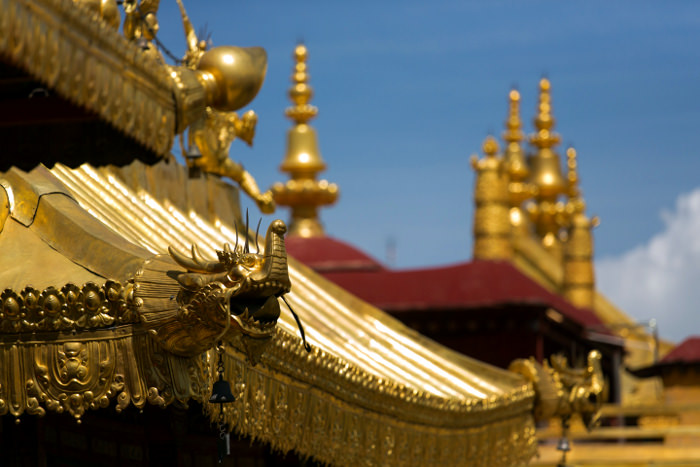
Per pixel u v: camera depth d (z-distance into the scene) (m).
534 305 26.89
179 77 8.72
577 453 28.05
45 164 8.05
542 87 49.66
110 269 7.66
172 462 10.56
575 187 48.22
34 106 7.86
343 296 14.20
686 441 30.42
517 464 15.31
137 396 7.48
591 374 16.45
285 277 7.45
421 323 27.73
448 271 29.30
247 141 13.84
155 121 8.25
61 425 9.82
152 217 11.81
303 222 34.19
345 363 10.44
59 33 7.05
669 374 33.00
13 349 7.65
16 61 6.74
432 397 12.13
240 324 7.36
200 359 7.74
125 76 7.82
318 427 10.18
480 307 27.19
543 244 48.12
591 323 32.97
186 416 10.77
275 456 12.54
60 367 7.58
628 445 28.50
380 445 11.30
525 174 45.41
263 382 9.20
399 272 29.34
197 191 13.07
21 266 7.85
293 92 34.81
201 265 7.43
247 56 10.91
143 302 7.45
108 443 10.33
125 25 10.77
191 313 7.33
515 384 15.56
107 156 8.12
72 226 7.98
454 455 13.13
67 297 7.58
